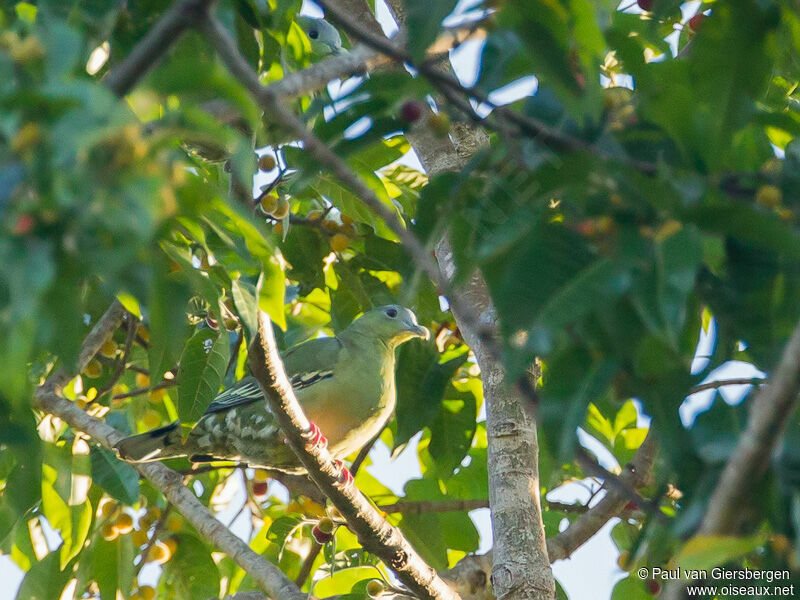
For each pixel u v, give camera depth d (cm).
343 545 1062
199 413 849
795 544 451
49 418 937
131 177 337
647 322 418
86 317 1046
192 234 503
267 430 1055
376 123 565
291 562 1088
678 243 423
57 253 344
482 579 936
